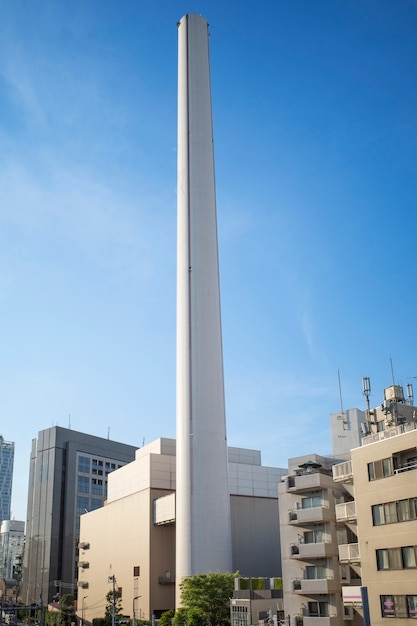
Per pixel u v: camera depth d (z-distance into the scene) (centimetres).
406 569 5644
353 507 6744
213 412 11138
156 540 12000
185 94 13312
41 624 12900
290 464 8431
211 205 12494
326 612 7069
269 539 12525
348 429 10188
